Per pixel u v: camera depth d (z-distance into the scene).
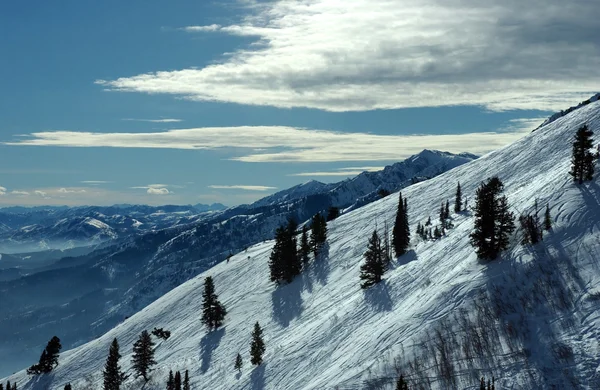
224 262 147.12
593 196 48.00
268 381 49.91
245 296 102.94
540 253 42.56
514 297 38.75
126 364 94.50
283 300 87.81
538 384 31.31
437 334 38.16
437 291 43.78
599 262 38.91
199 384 66.19
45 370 107.06
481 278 42.38
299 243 118.25
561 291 37.59
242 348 73.44
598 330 33.25
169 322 112.56
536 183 63.41
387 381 36.09
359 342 44.53
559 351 32.84
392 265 69.62
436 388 33.91
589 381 30.25
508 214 45.91
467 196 108.25
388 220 114.25
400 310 46.06
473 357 35.09
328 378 40.94
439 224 90.25
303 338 56.09
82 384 94.00
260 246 151.50
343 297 69.69
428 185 135.88
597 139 91.44
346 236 113.38
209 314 91.31
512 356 33.97
